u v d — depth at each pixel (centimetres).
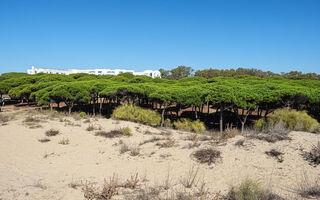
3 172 577
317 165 489
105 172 634
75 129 1302
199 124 1653
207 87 1930
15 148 909
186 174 550
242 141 691
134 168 652
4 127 1263
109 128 1354
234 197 370
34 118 1568
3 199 364
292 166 504
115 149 914
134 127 1413
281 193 376
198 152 667
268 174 487
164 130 1460
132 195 418
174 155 707
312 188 377
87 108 3000
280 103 1566
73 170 662
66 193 428
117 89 1988
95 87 2245
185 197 392
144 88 2025
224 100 1478
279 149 597
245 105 1465
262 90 1617
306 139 643
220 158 614
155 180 525
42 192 418
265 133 739
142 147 884
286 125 1063
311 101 1491
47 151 901
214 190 432
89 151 912
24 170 636
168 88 2039
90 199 400
